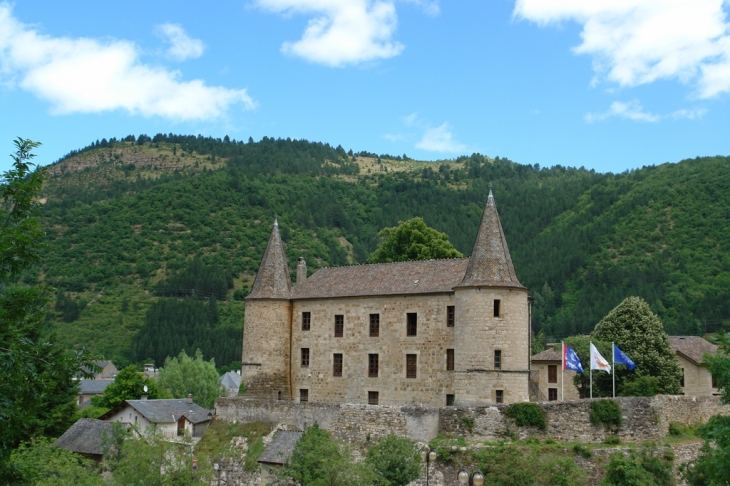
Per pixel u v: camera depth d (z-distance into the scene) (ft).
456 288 167.22
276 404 171.73
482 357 160.86
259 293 196.75
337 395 187.62
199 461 133.08
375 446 139.23
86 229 542.98
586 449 141.90
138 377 256.93
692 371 228.02
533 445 143.74
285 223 580.30
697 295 410.31
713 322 377.50
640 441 148.36
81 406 298.97
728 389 99.66
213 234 544.62
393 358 181.27
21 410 64.75
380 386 181.98
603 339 209.46
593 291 450.30
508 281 164.76
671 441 147.95
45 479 126.52
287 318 197.57
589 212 588.91
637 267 459.32
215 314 443.73
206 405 288.51
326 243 575.38
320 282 201.05
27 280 465.06
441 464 142.10
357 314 188.03
